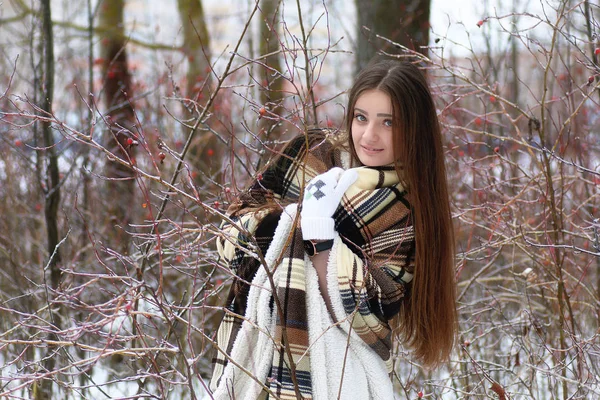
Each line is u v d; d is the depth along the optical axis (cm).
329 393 200
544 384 331
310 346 196
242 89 521
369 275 201
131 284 212
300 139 232
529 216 369
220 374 214
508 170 369
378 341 206
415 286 214
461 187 380
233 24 772
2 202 436
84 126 431
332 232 201
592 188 375
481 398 311
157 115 472
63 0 616
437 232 216
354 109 217
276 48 493
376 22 458
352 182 209
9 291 413
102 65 562
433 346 223
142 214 457
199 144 447
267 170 232
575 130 360
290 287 200
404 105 210
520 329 324
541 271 354
